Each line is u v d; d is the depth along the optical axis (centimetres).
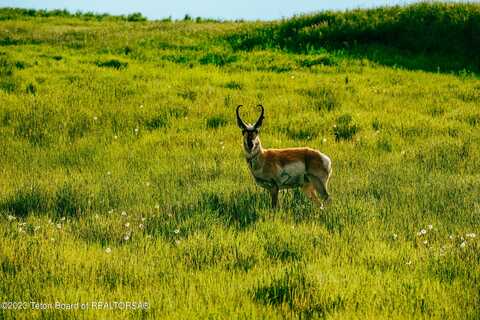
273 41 10869
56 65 8988
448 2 11219
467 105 7212
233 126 6281
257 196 4062
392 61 9756
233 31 11900
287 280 2581
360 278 2661
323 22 11256
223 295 2475
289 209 3841
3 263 2839
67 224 3506
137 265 2805
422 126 6212
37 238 3166
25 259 2873
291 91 7738
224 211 3775
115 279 2689
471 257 2916
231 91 7688
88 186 4275
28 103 6800
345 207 3775
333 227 3500
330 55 9931
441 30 10344
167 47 10750
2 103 6775
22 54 9538
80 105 6869
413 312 2355
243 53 10250
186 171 4775
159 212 3716
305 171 3956
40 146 5656
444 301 2441
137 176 4675
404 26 10644
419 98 7475
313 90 7681
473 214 3656
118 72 8662
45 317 2312
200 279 2631
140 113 6625
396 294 2494
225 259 2945
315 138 5869
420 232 3225
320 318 2317
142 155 5366
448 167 4978
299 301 2450
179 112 6725
